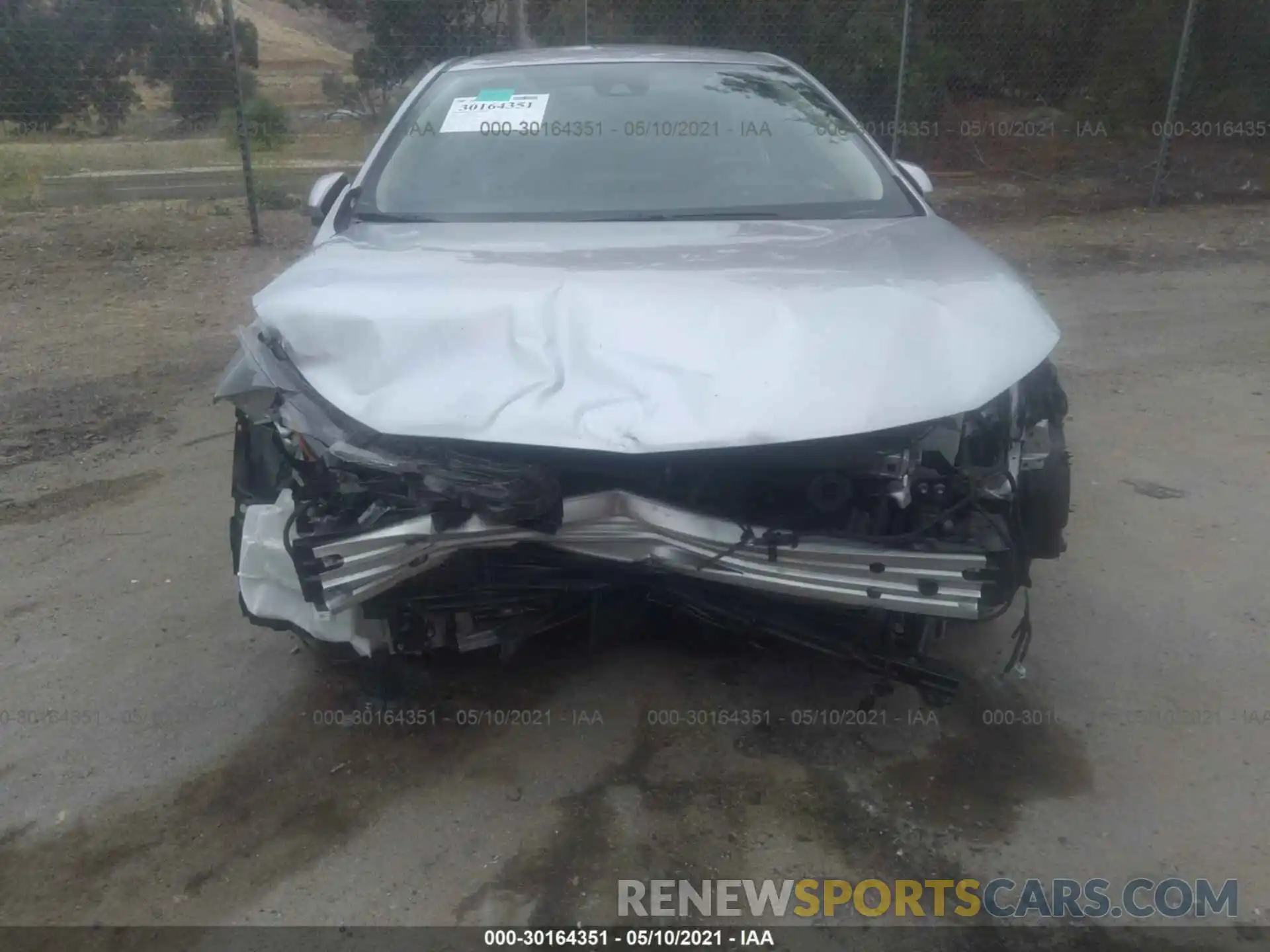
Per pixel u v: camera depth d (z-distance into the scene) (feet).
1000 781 9.89
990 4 40.29
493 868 8.91
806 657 11.56
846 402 8.50
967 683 11.25
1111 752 10.28
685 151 12.81
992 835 9.27
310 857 9.04
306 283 9.98
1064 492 10.61
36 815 9.46
